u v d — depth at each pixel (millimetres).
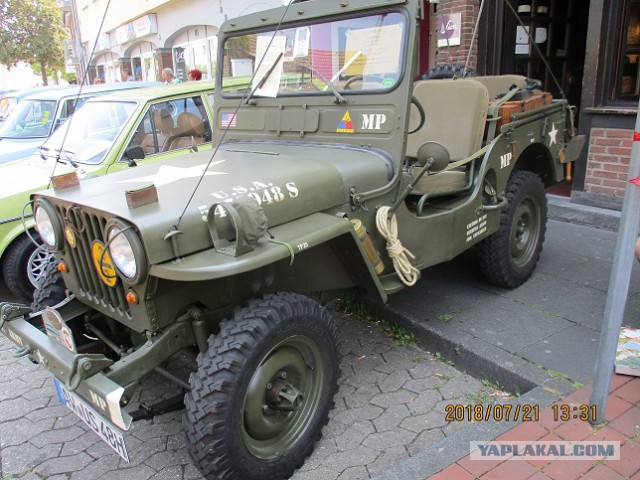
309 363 2523
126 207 2174
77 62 18188
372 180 2797
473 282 4145
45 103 7320
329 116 3068
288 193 2461
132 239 2051
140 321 2277
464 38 6461
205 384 2102
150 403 3045
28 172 4777
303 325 2361
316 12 3035
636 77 5238
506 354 3102
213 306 2436
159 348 2264
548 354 3082
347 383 3178
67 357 2234
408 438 2705
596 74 5195
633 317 3426
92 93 7219
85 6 21328
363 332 3750
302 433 2480
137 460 2660
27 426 2963
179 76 15398
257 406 2262
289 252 2180
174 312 2305
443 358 3381
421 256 3109
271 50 3256
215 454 2104
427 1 7551
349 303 4031
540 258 4551
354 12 2898
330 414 2910
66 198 2398
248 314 2246
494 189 3529
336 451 2637
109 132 4984
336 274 2799
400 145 2828
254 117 3438
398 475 2273
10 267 4367
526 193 3873
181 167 2848
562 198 5809
